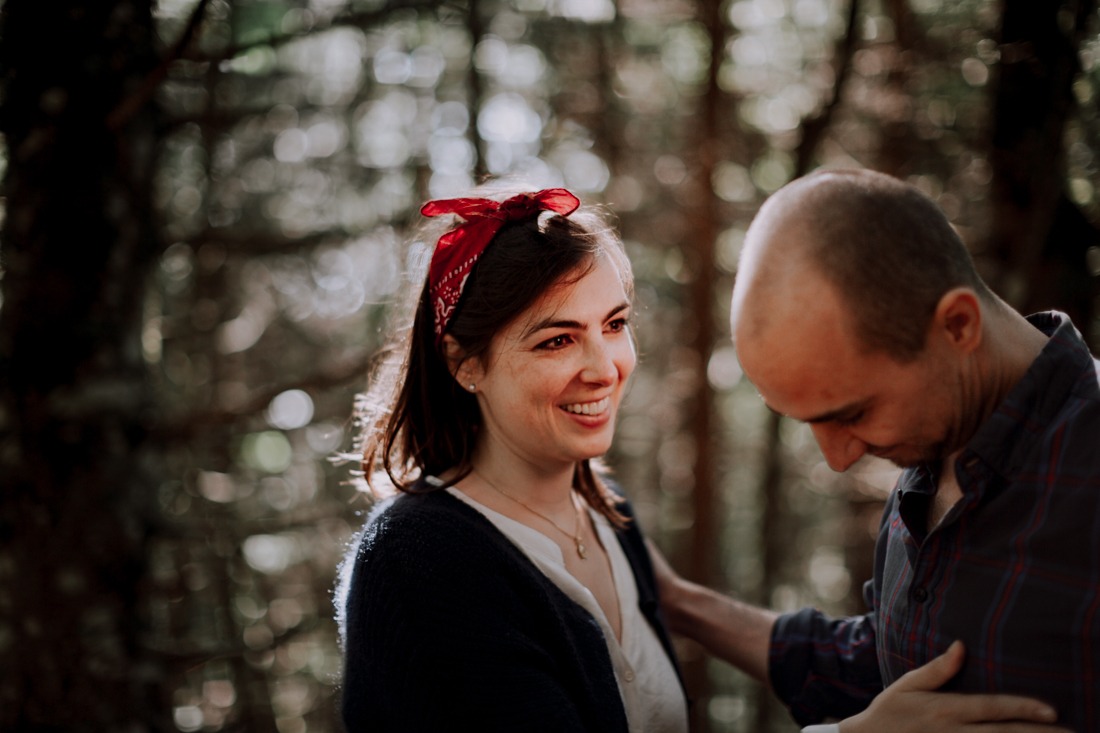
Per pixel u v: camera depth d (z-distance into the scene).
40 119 2.54
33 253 2.56
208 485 4.80
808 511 7.55
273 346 6.22
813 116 4.85
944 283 1.19
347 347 6.20
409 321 1.76
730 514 8.02
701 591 1.99
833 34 5.55
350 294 5.98
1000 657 1.22
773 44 5.86
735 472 8.03
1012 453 1.25
